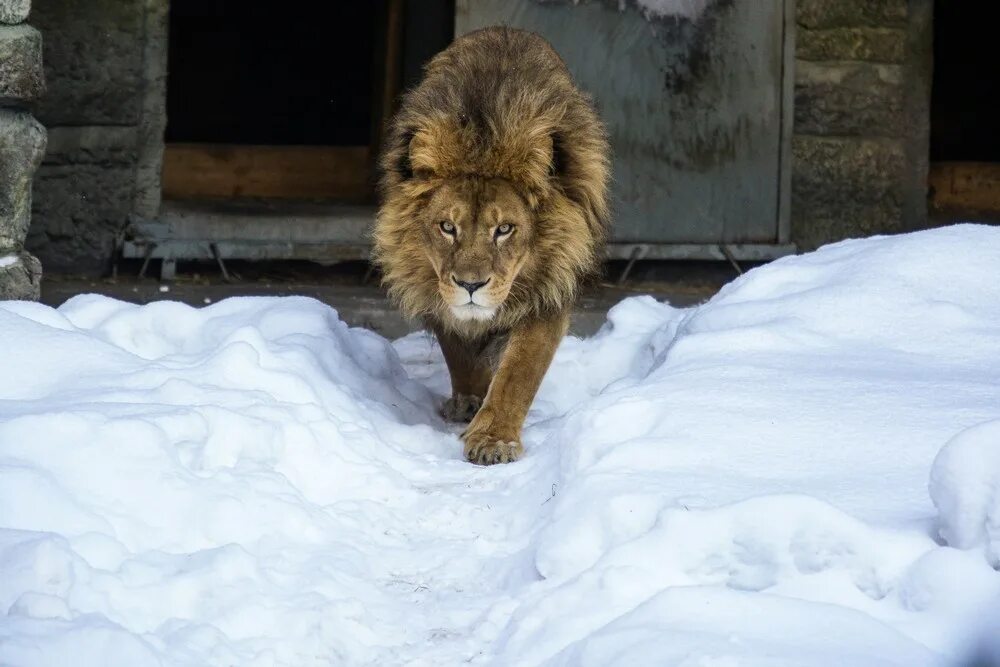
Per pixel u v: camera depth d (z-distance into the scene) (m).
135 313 9.91
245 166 21.67
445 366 12.52
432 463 8.68
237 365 8.57
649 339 11.58
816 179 17.97
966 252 9.57
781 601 5.17
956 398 7.26
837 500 6.02
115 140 15.94
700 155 17.14
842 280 9.59
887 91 18.03
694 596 5.22
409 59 20.30
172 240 16.03
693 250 17.09
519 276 9.87
